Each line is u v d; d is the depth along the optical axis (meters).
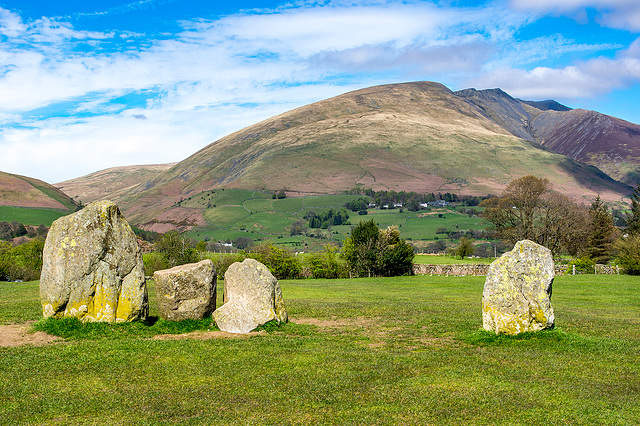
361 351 15.30
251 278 19.45
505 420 9.49
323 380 11.98
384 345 16.69
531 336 16.64
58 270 17.03
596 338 17.17
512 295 17.12
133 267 18.12
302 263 72.75
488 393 11.03
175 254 65.88
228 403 10.43
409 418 9.59
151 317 19.55
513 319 17.02
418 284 50.38
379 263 65.88
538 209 82.31
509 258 17.45
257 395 10.91
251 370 12.87
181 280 18.78
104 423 9.27
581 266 57.81
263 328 18.73
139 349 14.80
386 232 70.81
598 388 11.46
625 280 44.91
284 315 20.41
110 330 16.91
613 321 21.59
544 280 17.05
